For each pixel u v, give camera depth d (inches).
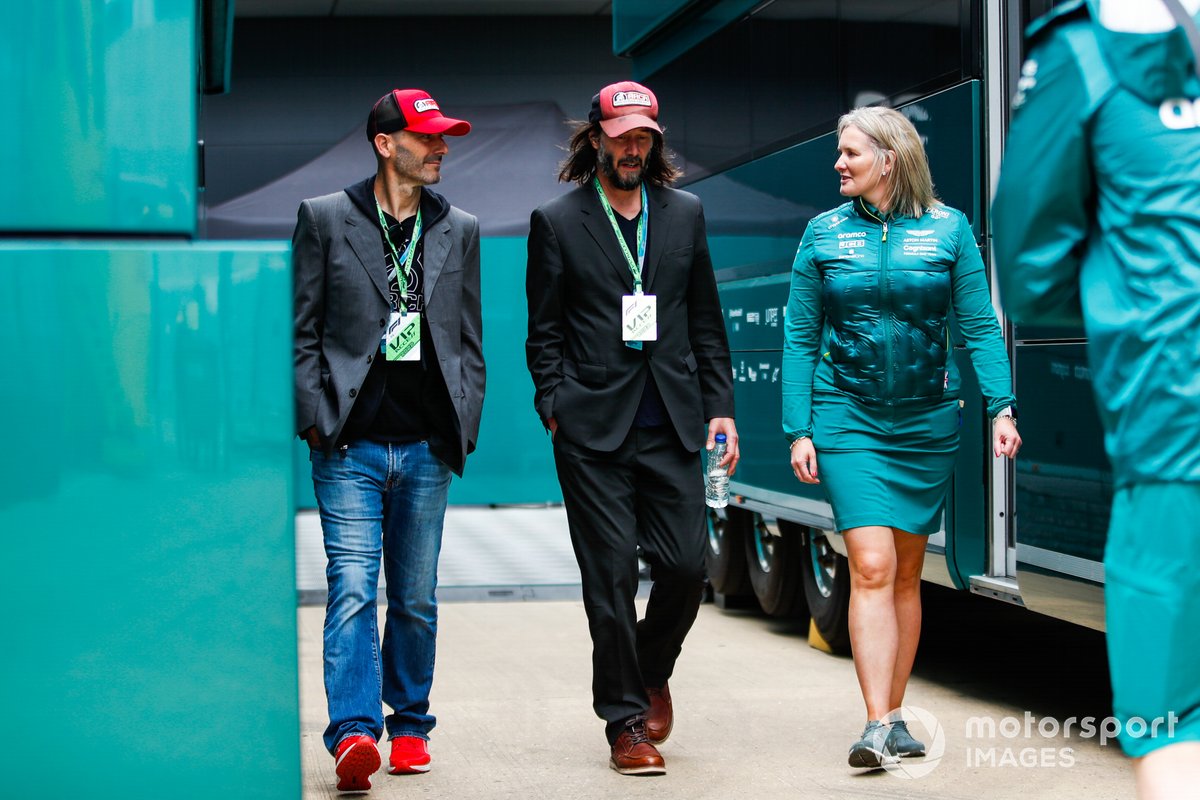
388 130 402.3
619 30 874.1
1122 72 232.7
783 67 650.2
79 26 232.7
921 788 402.0
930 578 536.7
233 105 1379.2
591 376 415.8
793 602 705.0
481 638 691.4
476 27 1414.9
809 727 482.9
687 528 421.4
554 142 1408.7
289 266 236.1
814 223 432.8
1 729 231.8
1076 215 243.0
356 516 402.3
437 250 407.8
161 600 234.1
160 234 237.1
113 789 233.9
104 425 232.4
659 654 438.6
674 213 426.6
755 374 687.1
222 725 236.1
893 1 551.2
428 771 426.0
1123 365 232.7
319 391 399.5
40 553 231.8
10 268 230.4
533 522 1246.3
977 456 503.5
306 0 1346.0
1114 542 235.0
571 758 442.0
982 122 496.1
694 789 402.9
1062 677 580.7
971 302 422.6
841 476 422.3
